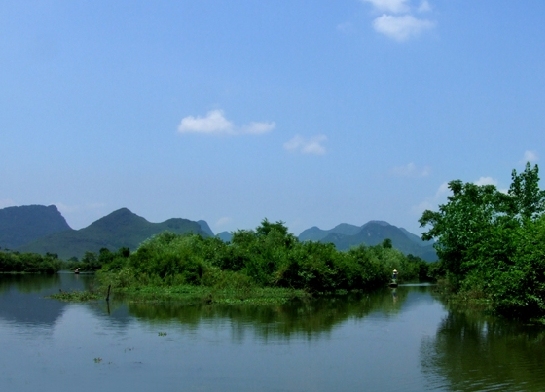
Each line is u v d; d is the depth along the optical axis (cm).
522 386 1906
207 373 2088
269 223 9169
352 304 5147
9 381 1956
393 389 1869
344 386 1909
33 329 3127
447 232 5919
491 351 2573
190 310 4150
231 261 6994
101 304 4556
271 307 4569
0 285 7538
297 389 1869
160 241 9538
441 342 2828
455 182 7025
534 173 5797
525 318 3828
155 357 2367
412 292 7481
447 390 1859
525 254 3597
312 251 7375
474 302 5044
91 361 2281
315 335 3028
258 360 2331
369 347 2670
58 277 10688
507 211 5772
